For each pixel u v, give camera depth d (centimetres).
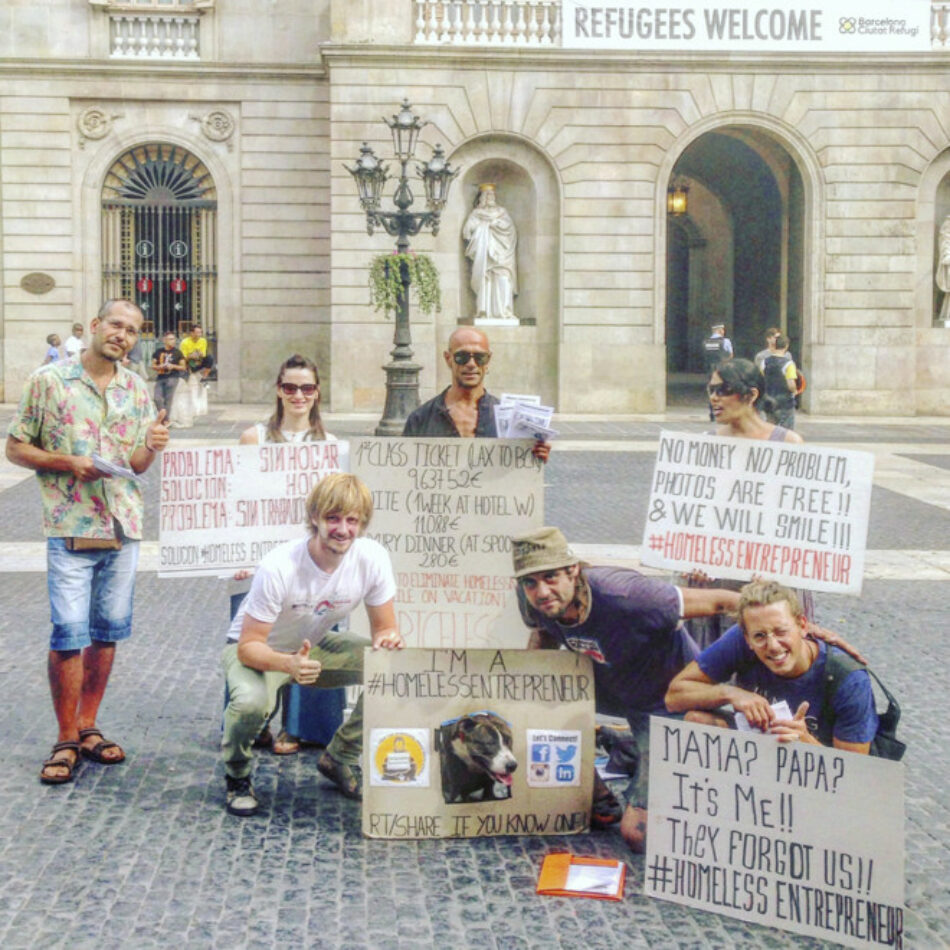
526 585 514
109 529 615
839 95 2689
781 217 3023
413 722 536
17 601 989
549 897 485
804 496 553
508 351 2739
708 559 566
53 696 609
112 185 2897
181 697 741
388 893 486
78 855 516
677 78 2677
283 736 653
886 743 497
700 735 479
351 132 2655
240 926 456
